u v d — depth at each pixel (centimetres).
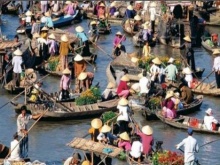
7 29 9150
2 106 5928
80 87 6231
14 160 4750
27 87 6128
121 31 9100
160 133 5572
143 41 8300
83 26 9362
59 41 7525
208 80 7012
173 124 5650
